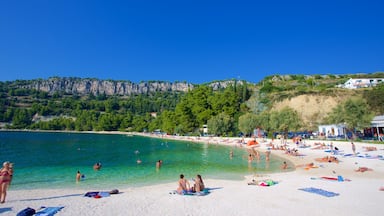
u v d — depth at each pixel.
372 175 22.05
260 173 25.41
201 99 118.12
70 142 86.12
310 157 35.69
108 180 22.64
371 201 13.72
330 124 68.00
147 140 97.50
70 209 12.80
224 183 20.23
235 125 93.19
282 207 12.80
